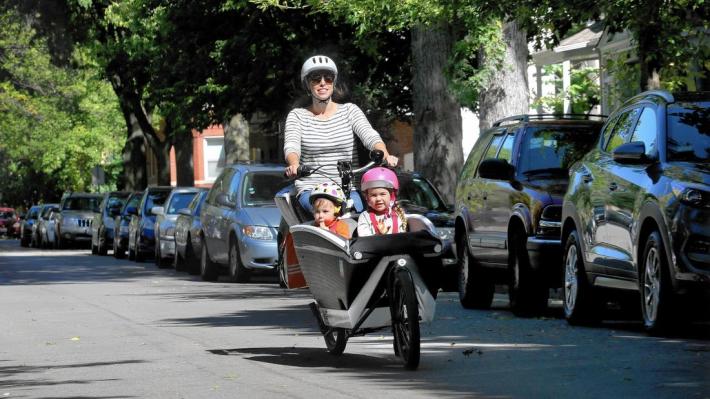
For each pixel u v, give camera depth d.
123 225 68.31
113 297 35.62
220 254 43.50
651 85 34.19
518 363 18.12
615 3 28.28
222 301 33.03
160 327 25.66
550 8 29.34
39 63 105.75
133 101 88.00
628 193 21.97
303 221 18.84
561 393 15.10
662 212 20.56
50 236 95.81
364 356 19.52
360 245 17.23
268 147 107.94
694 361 17.80
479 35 40.72
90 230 90.31
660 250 20.69
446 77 42.28
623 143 23.44
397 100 63.38
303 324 25.53
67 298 35.50
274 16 57.94
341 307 18.34
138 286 41.47
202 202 48.84
